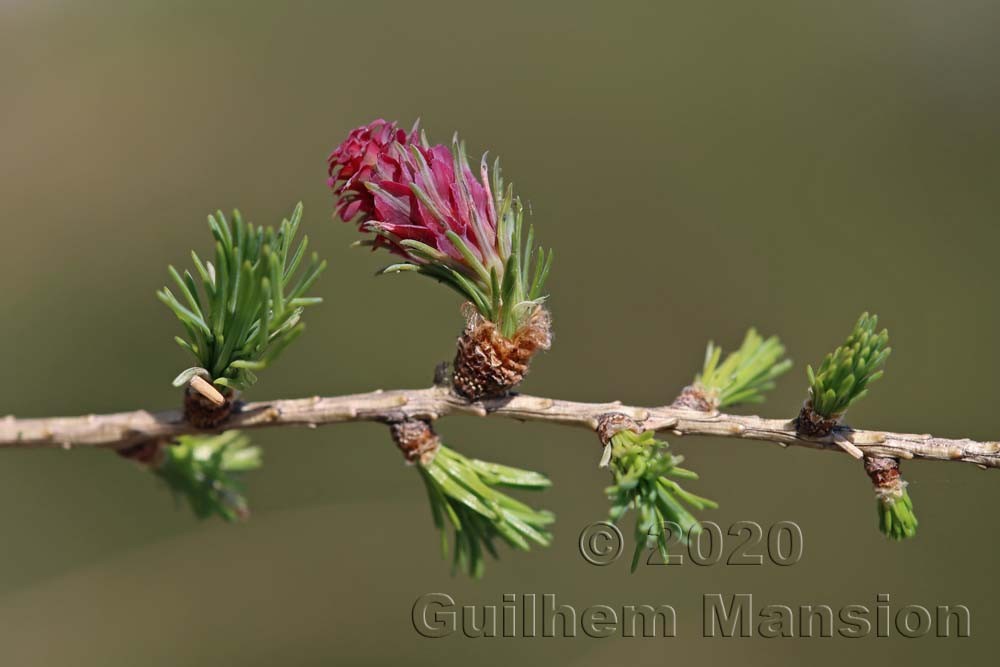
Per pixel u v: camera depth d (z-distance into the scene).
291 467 0.55
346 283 0.64
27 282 0.60
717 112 0.76
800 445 0.33
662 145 0.74
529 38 0.79
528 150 0.74
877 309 0.68
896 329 0.67
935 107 0.75
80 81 0.70
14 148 0.67
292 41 0.76
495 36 0.77
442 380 0.33
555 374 0.66
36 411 0.57
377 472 0.56
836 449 0.33
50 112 0.69
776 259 0.70
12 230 0.63
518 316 0.33
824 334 0.68
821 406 0.33
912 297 0.68
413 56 0.78
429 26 0.78
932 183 0.73
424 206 0.33
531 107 0.76
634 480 0.32
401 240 0.33
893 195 0.72
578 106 0.76
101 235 0.64
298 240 0.67
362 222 0.33
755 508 0.58
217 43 0.74
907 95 0.75
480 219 0.33
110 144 0.68
